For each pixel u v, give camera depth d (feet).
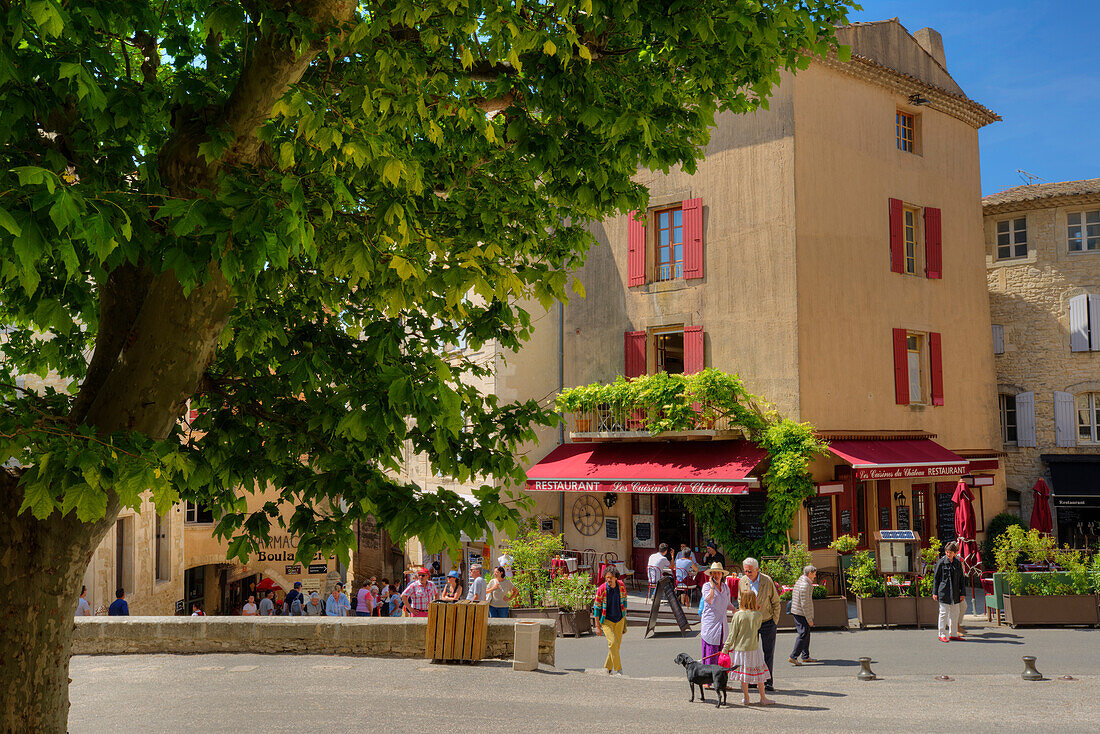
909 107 74.69
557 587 55.52
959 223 78.43
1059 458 83.30
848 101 69.26
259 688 35.94
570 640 53.21
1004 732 29.14
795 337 63.72
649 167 21.83
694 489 61.46
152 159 18.88
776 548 60.64
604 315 76.28
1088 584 52.34
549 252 26.99
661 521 70.69
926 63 78.28
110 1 15.85
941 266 75.56
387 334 18.54
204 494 19.25
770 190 65.82
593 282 77.25
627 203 22.02
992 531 79.30
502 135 22.00
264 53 16.11
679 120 23.21
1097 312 82.23
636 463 67.77
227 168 16.39
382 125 17.11
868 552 57.52
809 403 63.72
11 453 12.92
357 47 17.34
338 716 31.42
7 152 15.17
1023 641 47.55
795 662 43.52
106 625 43.57
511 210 24.85
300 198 13.25
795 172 64.49
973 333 78.69
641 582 70.28
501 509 17.25
